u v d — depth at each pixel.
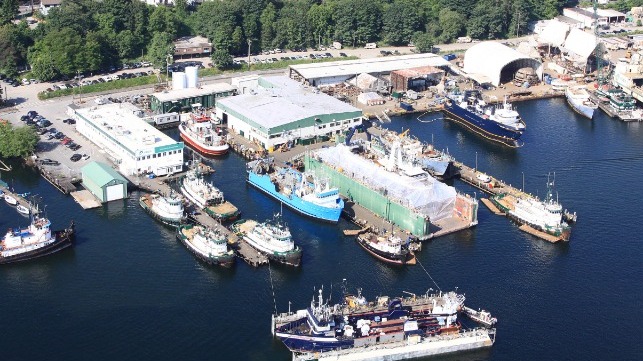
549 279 193.12
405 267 197.88
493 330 168.00
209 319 174.75
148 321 174.12
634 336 171.25
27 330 171.00
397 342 163.38
